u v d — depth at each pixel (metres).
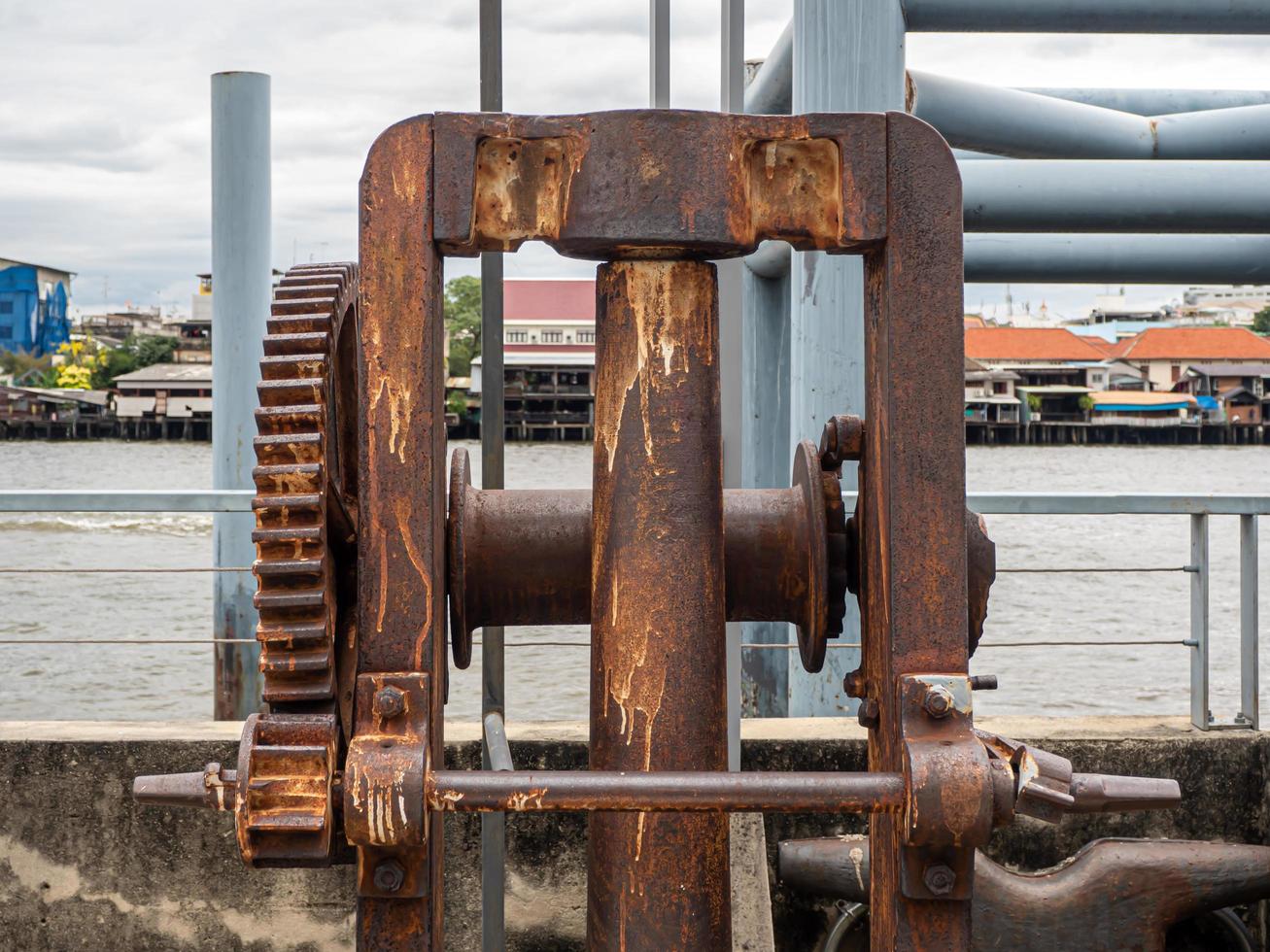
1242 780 4.02
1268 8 5.25
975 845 1.88
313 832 1.88
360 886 1.93
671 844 2.03
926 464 2.00
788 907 3.97
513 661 11.77
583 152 1.96
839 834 3.96
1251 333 107.38
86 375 111.19
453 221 1.96
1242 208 5.82
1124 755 4.02
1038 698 11.84
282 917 3.85
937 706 1.93
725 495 2.36
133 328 130.62
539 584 2.28
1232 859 3.68
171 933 3.86
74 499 4.05
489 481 3.14
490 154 2.00
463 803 1.83
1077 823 4.00
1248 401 103.75
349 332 2.55
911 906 1.98
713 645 2.07
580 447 68.44
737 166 1.98
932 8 4.94
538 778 1.84
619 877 2.04
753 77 7.39
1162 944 3.64
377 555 1.97
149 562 22.84
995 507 4.12
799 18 4.78
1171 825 4.02
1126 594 19.06
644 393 2.07
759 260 6.40
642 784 1.82
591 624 2.25
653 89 3.22
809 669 2.39
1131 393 103.44
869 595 2.18
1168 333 107.50
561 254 2.12
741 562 2.29
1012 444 100.62
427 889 1.94
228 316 6.83
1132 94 8.08
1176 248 7.63
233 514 6.75
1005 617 17.14
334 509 2.22
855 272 4.71
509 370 59.25
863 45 4.71
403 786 1.83
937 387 1.99
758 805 1.83
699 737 2.04
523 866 3.88
